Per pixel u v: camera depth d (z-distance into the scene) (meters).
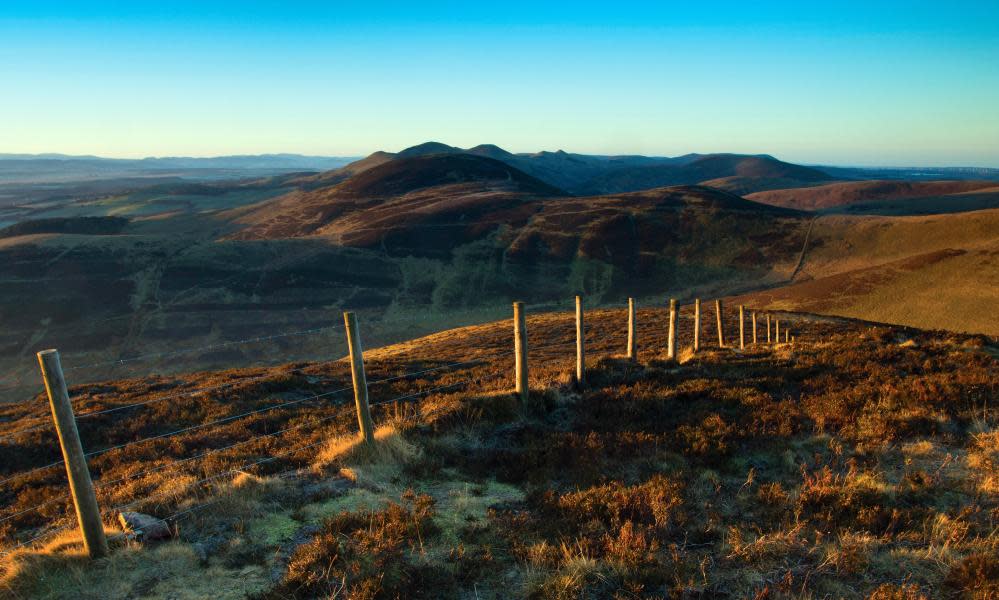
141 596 4.88
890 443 7.91
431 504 6.66
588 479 7.29
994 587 4.38
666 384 11.80
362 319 126.25
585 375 12.83
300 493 7.05
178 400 17.66
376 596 4.66
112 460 12.01
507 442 9.09
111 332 114.25
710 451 7.93
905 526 5.77
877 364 12.14
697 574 5.04
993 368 11.23
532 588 4.82
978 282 90.88
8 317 117.69
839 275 113.19
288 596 4.73
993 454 7.14
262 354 107.62
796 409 9.52
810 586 4.85
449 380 17.95
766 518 6.09
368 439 8.32
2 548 6.71
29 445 14.46
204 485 7.32
